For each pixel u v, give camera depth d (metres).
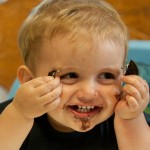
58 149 0.82
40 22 0.73
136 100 0.69
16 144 0.75
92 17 0.72
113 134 0.84
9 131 0.73
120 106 0.71
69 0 0.76
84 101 0.68
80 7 0.74
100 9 0.75
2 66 1.66
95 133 0.83
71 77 0.68
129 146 0.78
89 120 0.71
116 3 1.89
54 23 0.70
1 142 0.74
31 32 0.74
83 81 0.68
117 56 0.69
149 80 1.48
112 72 0.69
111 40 0.69
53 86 0.66
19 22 1.84
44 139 0.83
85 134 0.82
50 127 0.81
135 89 0.69
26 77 0.78
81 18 0.71
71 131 0.81
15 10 1.90
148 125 0.83
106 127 0.84
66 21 0.70
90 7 0.75
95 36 0.68
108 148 0.83
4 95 1.57
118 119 0.77
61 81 0.68
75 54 0.67
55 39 0.68
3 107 0.92
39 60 0.72
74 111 0.70
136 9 1.87
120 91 0.71
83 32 0.68
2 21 1.85
